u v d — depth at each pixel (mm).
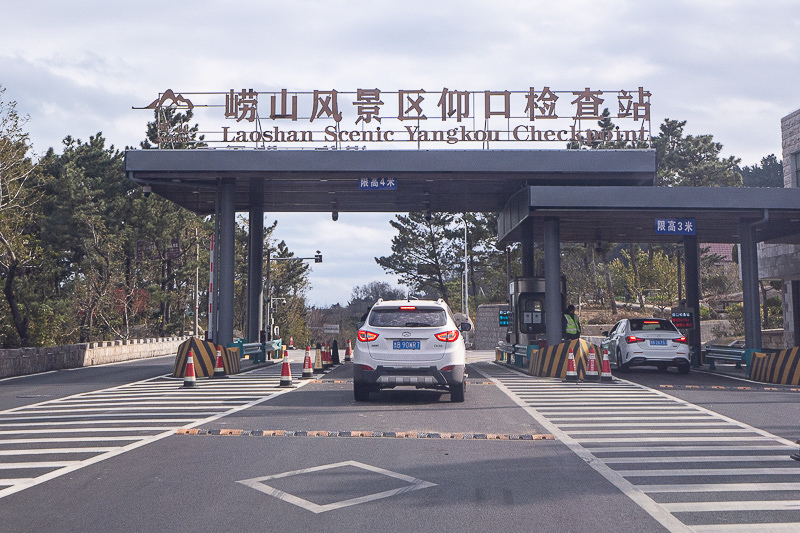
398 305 13172
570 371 17938
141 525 5477
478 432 9812
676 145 68438
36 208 49156
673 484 6828
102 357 30984
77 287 45281
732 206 20812
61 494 6410
